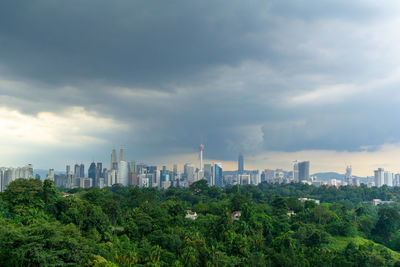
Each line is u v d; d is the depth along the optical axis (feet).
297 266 441.27
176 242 456.45
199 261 423.23
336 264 469.16
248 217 611.47
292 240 512.22
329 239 570.46
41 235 287.48
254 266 426.51
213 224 542.57
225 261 421.59
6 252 274.57
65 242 299.79
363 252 492.54
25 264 274.36
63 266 287.89
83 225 429.79
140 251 422.00
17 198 433.48
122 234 493.36
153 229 513.45
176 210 602.03
